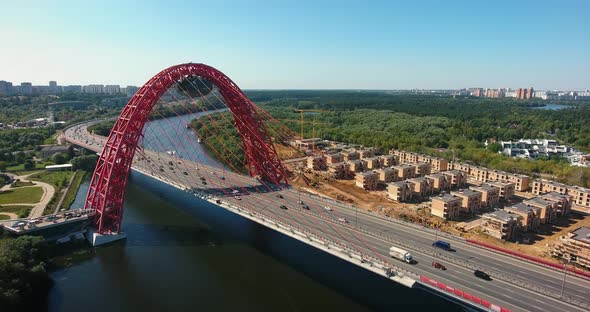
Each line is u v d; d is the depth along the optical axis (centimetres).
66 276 9544
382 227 10169
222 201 11731
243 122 14775
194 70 13288
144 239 11694
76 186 16625
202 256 10625
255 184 14312
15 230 10400
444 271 7731
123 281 9312
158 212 14100
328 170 19725
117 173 11512
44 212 12975
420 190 15475
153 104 12131
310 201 12312
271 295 8731
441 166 19675
